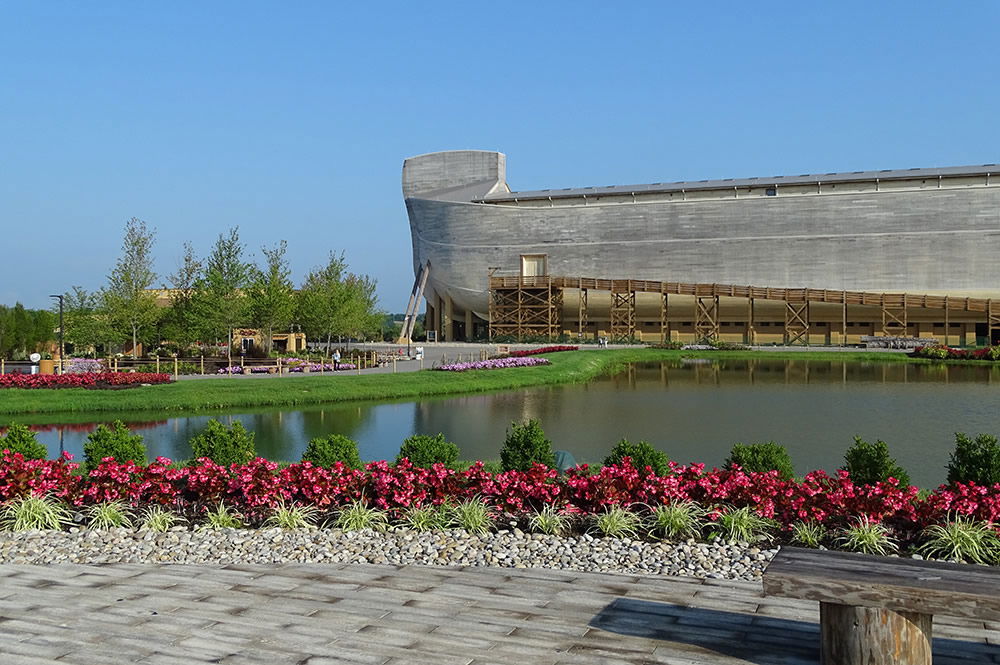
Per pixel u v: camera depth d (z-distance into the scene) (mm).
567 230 98500
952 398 34781
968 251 86125
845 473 11727
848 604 6035
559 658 6715
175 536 10812
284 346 80188
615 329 95125
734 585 8719
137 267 53375
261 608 7965
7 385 34594
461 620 7621
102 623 7504
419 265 109062
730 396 36219
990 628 7316
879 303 84438
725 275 93625
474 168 117312
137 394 32562
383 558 9914
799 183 94062
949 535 9781
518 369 47562
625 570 9406
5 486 12039
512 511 11625
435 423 27281
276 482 11805
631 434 24609
